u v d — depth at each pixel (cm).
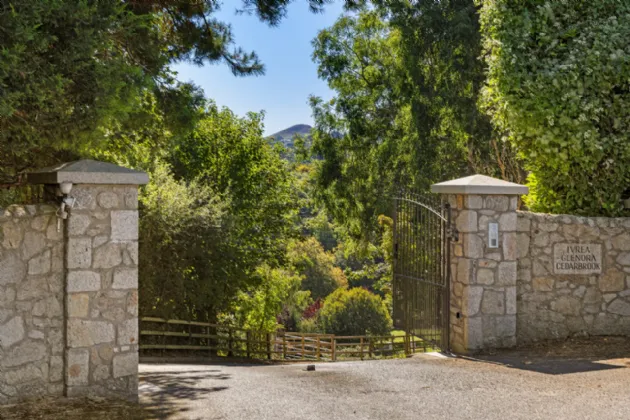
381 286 2759
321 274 4428
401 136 2262
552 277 902
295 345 1756
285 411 556
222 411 558
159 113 1048
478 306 861
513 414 527
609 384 633
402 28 2003
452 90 1939
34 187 668
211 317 1567
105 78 607
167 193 1466
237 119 2284
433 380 697
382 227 2373
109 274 612
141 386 716
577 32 945
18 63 530
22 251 570
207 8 1097
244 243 1970
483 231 864
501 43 941
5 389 560
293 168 2405
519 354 834
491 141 1794
